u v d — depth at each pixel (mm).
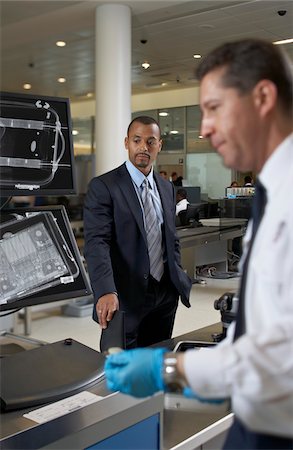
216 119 734
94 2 4777
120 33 4770
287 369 624
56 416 1096
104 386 1251
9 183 1486
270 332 639
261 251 701
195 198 2672
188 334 1723
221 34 5145
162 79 6000
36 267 1481
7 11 5094
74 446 1023
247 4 4320
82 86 9273
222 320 1551
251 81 699
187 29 5062
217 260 2287
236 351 650
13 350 1612
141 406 1153
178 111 4070
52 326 4281
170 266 2168
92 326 4270
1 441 986
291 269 658
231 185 2180
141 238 2096
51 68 7961
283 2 4246
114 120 4824
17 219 1498
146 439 1173
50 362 1359
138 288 2105
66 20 5430
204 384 671
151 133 2137
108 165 4848
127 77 4859
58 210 1585
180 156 3588
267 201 750
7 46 6613
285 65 716
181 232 2430
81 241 5723
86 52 6941
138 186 2148
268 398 638
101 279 1907
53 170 1578
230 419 1308
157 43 5469
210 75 733
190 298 2480
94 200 2074
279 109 714
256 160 751
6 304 1396
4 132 1479
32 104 1536
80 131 10195
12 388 1188
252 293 713
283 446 733
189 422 1282
